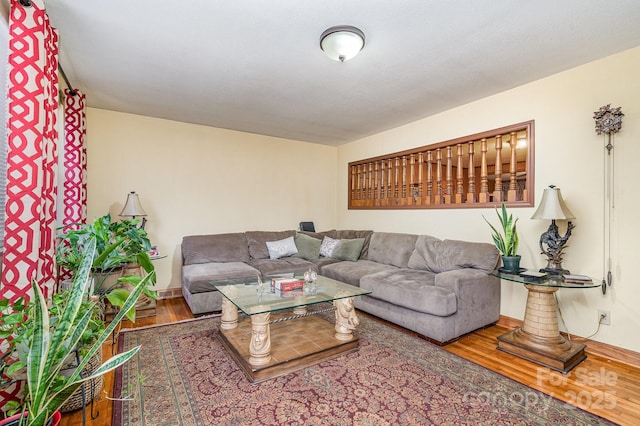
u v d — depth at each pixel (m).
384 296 2.93
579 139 2.54
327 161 5.47
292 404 1.73
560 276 2.33
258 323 2.07
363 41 2.09
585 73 2.50
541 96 2.76
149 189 3.91
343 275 3.56
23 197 1.58
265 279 3.05
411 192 4.07
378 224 4.62
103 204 3.64
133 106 3.51
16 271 1.56
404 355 2.33
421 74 2.66
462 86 2.92
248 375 2.01
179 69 2.59
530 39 2.13
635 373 2.10
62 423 1.55
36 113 1.63
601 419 1.62
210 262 3.87
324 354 2.25
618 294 2.32
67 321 1.12
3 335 1.19
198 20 1.92
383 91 3.04
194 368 2.12
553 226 2.50
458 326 2.59
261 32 2.04
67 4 1.76
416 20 1.90
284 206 4.98
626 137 2.30
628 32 2.04
